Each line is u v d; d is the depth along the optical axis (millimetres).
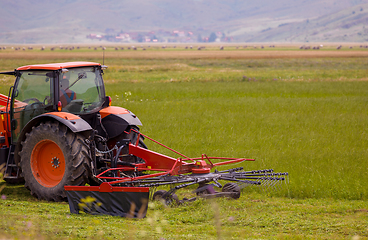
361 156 28109
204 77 115625
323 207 18625
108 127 22203
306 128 39656
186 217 16641
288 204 19250
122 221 15789
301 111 51312
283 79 110688
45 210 17391
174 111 50688
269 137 34594
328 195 20938
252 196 20781
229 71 143500
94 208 16891
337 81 103312
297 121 43656
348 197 20625
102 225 14945
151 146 30953
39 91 20562
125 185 18984
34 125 20359
